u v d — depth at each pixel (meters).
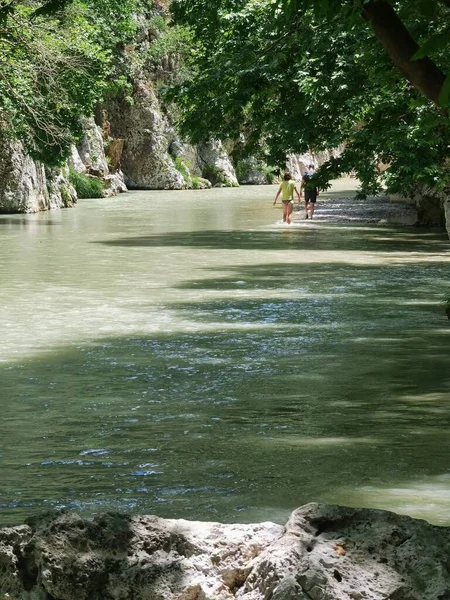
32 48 44.56
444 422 10.42
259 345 15.51
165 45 77.00
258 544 3.93
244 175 86.12
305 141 23.84
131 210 53.31
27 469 8.61
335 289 22.31
